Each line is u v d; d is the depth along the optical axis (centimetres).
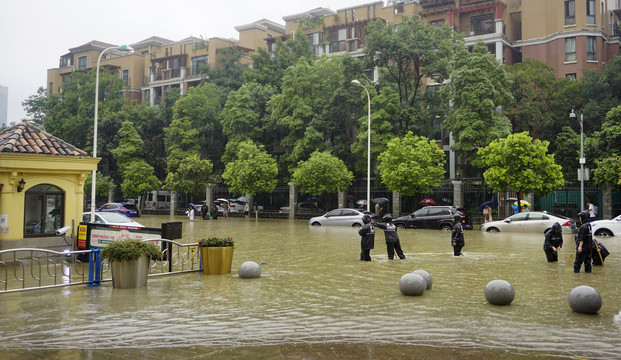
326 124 4194
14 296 940
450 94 3606
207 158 5331
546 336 648
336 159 3838
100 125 5566
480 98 3416
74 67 7788
